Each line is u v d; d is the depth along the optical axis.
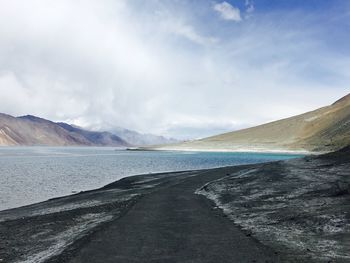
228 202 28.78
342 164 44.78
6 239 19.36
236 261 13.70
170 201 30.47
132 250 15.55
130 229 19.66
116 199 33.94
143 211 25.53
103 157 157.12
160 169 86.88
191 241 16.89
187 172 64.12
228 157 148.75
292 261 13.34
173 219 22.48
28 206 34.72
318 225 18.59
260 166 60.19
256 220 21.39
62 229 21.44
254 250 15.08
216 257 14.30
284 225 19.52
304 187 31.84
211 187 38.41
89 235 18.38
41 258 15.23
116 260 14.20
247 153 193.12
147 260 14.14
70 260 14.33
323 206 22.84
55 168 91.44
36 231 21.23
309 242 15.85
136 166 97.75
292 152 189.00
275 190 32.22
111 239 17.45
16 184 57.09
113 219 22.59
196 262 13.76
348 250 14.33
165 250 15.47
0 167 95.06
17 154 199.75
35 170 84.94
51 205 33.91
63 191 49.03
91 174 74.25
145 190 40.25
